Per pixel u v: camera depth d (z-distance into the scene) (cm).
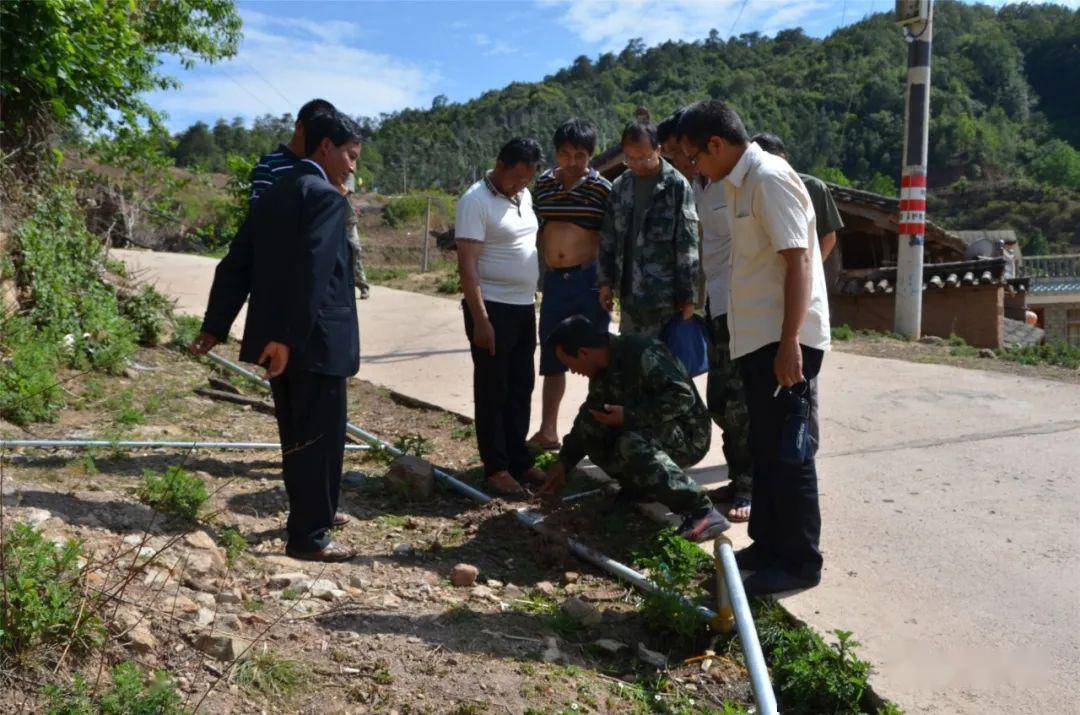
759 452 351
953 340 1069
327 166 373
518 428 485
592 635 333
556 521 419
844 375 734
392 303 1160
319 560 375
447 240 1764
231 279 381
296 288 347
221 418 587
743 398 424
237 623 301
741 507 430
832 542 398
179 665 273
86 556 318
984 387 673
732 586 301
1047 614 329
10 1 625
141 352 709
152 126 825
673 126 430
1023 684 288
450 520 443
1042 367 820
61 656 256
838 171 6281
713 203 433
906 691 287
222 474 475
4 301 596
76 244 703
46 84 670
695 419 425
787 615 336
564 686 292
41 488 383
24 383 514
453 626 326
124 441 491
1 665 249
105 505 376
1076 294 3309
